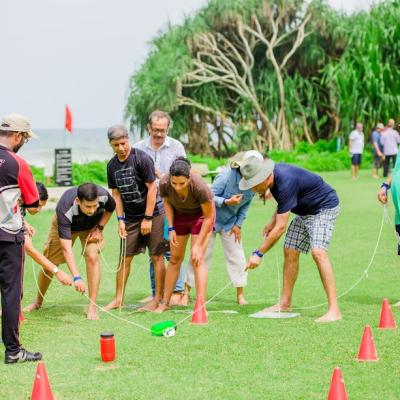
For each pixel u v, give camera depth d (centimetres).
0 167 670
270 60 4778
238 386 607
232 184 945
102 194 898
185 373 645
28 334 796
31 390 607
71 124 3378
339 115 4275
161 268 941
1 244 674
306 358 682
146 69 4659
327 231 842
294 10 4647
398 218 907
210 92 4650
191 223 902
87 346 741
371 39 4003
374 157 3150
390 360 671
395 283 1066
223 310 920
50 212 2148
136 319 872
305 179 836
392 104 3938
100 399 583
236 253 968
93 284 891
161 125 982
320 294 1008
